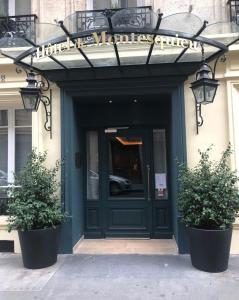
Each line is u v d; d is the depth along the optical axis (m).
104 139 7.68
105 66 6.34
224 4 6.61
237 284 4.91
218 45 5.32
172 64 6.22
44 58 5.97
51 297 4.62
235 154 6.24
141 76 6.42
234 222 5.74
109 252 6.50
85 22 6.46
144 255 6.28
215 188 5.29
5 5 7.29
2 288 4.94
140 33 5.12
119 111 7.48
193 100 6.43
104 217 7.59
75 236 6.73
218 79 6.39
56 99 6.70
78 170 7.18
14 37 5.95
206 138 6.39
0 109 7.29
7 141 7.30
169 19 5.25
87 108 7.52
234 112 6.27
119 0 7.03
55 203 5.91
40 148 6.63
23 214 5.51
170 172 7.31
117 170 7.68
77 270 5.57
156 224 7.48
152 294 4.64
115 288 4.85
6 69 6.71
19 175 6.01
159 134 7.64
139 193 7.59
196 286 4.86
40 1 6.92
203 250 5.37
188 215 5.51
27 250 5.65
